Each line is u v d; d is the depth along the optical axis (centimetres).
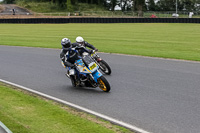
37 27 5050
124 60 1617
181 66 1391
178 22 5991
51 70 1402
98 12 9512
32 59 1747
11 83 1155
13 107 828
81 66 985
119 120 712
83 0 13938
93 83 994
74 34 3600
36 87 1084
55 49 2220
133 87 1023
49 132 637
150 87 1012
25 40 3030
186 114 735
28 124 688
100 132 635
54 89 1052
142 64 1475
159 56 1736
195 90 952
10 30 4506
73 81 1059
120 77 1192
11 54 1989
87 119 727
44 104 859
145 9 12800
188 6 12988
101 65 1259
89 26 5059
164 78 1144
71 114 762
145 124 682
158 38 2980
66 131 642
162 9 13288
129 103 843
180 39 2861
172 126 664
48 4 11919
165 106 802
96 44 2502
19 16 8638
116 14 9156
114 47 2266
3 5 12181
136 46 2316
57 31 4122
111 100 882
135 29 4272
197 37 3055
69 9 10625
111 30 4125
